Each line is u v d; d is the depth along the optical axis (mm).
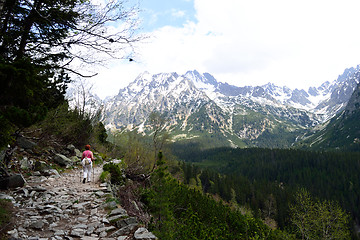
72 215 7680
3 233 5355
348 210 97438
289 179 148375
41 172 13250
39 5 6938
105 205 8820
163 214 10164
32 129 14883
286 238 28422
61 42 7066
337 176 132750
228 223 23203
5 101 4656
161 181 10773
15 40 6969
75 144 23219
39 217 6879
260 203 96875
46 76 6508
